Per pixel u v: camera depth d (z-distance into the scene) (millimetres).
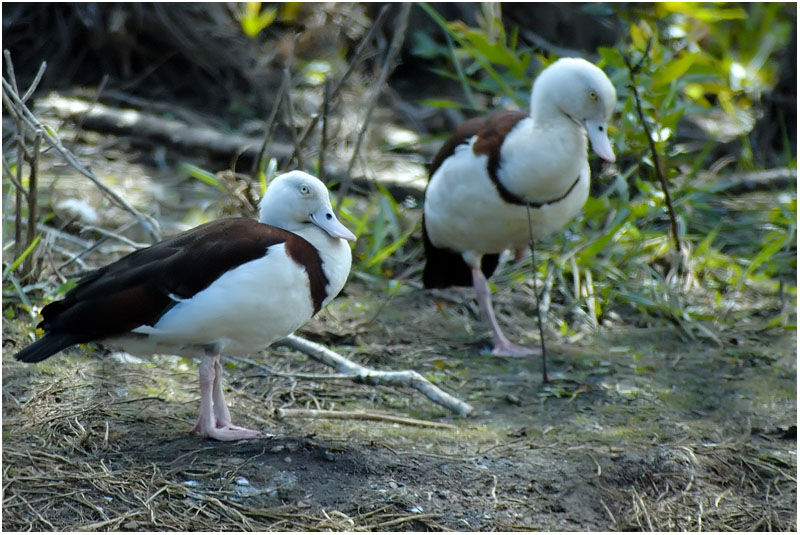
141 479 7012
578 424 8570
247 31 16453
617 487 7602
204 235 7355
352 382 9133
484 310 10219
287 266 7309
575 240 12109
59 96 15945
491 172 9672
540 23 17547
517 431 8352
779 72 16219
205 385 7531
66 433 7602
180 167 14477
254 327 7332
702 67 13172
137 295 7125
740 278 11820
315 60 17344
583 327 10797
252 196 10742
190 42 16797
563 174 9625
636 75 11703
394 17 17469
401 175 14227
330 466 7402
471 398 9016
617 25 16516
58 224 11812
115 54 16672
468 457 7801
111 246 11508
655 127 12039
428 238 10547
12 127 14328
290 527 6730
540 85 9570
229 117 16297
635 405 9031
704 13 14734
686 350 10305
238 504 6867
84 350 9047
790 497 7711
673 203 12492
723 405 9125
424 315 10836
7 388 8188
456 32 13742
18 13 16344
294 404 8586
